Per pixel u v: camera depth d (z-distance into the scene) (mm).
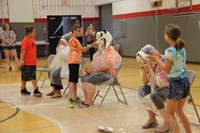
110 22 16188
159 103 3852
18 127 4445
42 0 16141
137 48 14000
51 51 16484
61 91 7023
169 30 3369
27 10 15836
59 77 6254
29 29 6438
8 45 10758
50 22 16375
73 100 5633
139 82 7766
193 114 4773
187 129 3506
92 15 17078
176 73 3322
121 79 8312
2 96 6656
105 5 16422
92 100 5695
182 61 3346
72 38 5551
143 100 4094
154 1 12547
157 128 4109
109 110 5254
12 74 9812
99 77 5387
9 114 5203
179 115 3502
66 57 5953
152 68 4090
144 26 13383
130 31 14352
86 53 16000
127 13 14398
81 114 5062
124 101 5812
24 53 6426
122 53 15125
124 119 4691
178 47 3352
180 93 3340
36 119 4852
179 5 11398
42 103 5945
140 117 4773
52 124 4551
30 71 6527
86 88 5504
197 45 10828
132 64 11719
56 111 5320
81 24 16984
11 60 14312
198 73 8781
